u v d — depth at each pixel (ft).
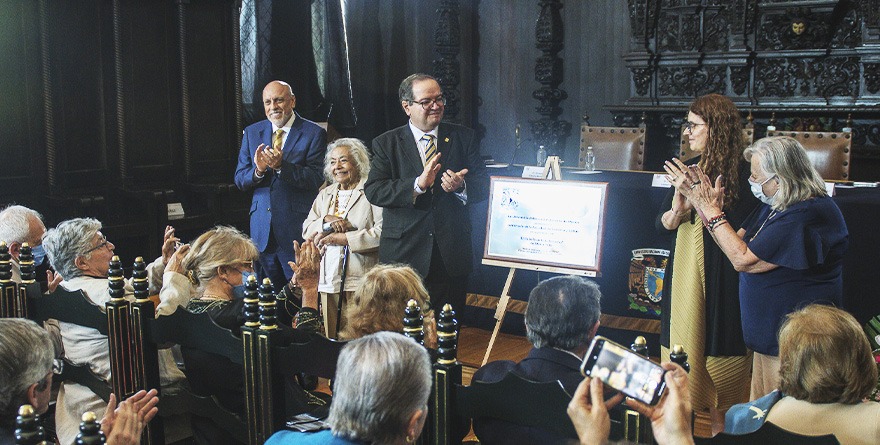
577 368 6.74
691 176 10.41
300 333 8.26
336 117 25.07
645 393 5.05
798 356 6.56
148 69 20.07
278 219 15.78
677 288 11.49
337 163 14.01
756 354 10.44
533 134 28.17
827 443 5.32
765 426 5.51
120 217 19.22
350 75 26.55
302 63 24.29
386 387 5.43
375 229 13.62
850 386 6.39
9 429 6.38
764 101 24.35
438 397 6.74
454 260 12.72
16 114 17.90
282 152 15.94
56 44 18.31
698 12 24.85
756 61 24.40
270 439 6.02
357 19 26.66
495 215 14.28
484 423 6.64
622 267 16.49
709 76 24.98
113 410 6.59
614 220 16.44
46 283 16.22
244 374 8.07
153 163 20.36
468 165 13.19
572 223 13.73
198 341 8.44
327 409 8.13
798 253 9.53
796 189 9.64
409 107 12.84
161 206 19.11
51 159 18.33
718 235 10.14
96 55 19.19
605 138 21.83
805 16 23.36
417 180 12.28
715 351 11.30
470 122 29.43
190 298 10.43
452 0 28.04
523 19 28.25
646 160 26.20
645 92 25.93
